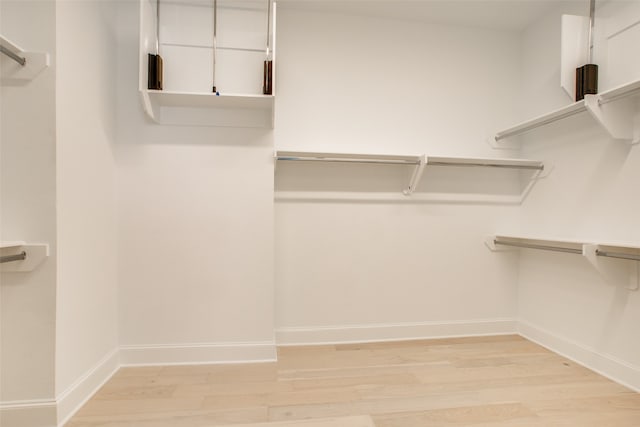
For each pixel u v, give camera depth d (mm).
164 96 1865
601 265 1745
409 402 1558
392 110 2436
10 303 1351
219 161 2047
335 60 2375
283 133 2316
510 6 2264
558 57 2219
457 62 2512
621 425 1382
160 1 1992
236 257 2055
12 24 1369
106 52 1829
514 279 2547
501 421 1410
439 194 2469
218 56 2037
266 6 2072
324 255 2336
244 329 2055
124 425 1383
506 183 2543
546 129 2311
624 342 1760
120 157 1969
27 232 1365
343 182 2357
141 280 1981
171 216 2006
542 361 2027
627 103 1729
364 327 2373
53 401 1362
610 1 1855
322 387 1700
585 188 2010
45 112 1373
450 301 2475
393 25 2443
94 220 1700
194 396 1612
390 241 2410
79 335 1555
